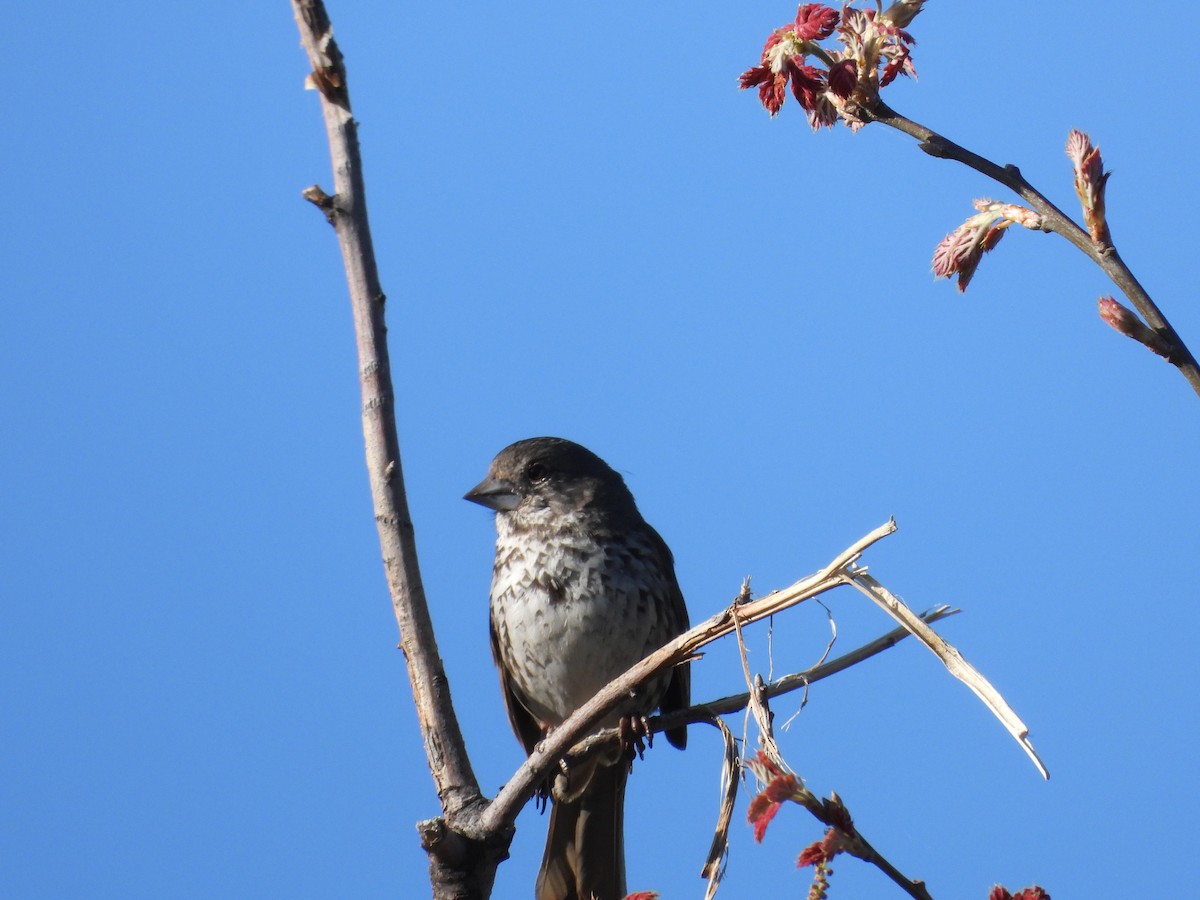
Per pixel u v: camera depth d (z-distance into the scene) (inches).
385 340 305.7
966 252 271.3
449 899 321.7
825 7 289.4
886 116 281.7
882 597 262.1
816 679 294.4
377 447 310.3
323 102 295.9
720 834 296.8
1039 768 237.0
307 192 297.3
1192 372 236.8
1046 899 244.5
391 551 315.3
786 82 293.6
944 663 254.8
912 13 287.1
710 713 312.2
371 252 299.7
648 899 284.0
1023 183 266.7
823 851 227.6
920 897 228.2
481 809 322.3
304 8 287.3
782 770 247.4
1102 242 251.4
